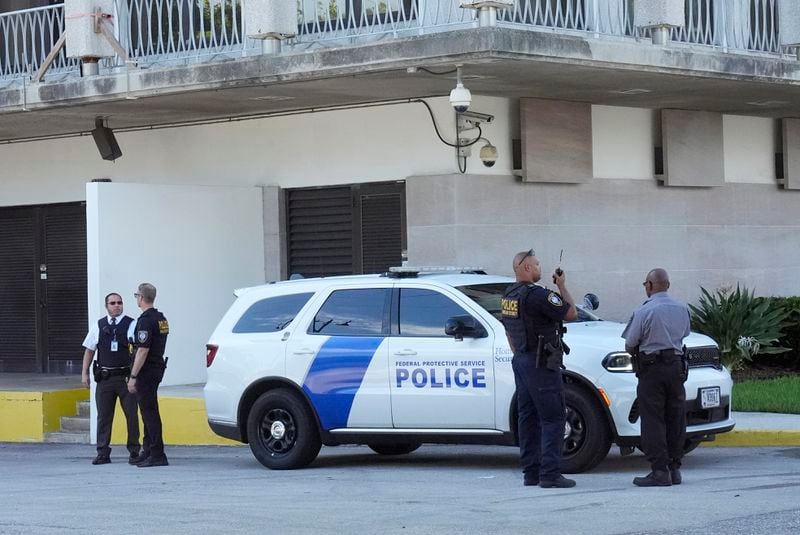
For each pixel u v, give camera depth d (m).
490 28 15.50
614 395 13.27
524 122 19.31
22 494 13.77
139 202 19.66
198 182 21.67
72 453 18.73
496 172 19.33
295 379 14.75
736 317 20.44
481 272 15.52
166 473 15.45
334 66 16.75
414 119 19.38
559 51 16.02
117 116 20.81
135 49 20.38
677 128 21.30
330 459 16.09
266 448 15.07
